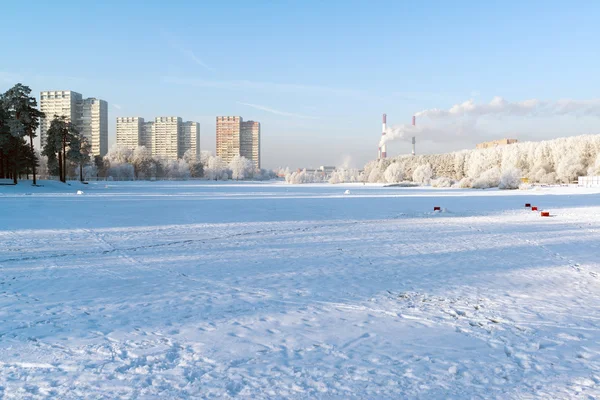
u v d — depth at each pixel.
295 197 48.44
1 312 7.14
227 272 10.44
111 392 4.45
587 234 17.80
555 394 4.45
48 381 4.69
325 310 7.40
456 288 8.98
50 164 66.69
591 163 108.25
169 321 6.75
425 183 113.88
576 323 6.72
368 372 4.95
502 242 15.66
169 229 18.89
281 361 5.25
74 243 14.77
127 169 133.00
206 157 181.00
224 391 4.48
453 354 5.48
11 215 24.55
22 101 55.94
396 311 7.34
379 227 20.25
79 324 6.57
